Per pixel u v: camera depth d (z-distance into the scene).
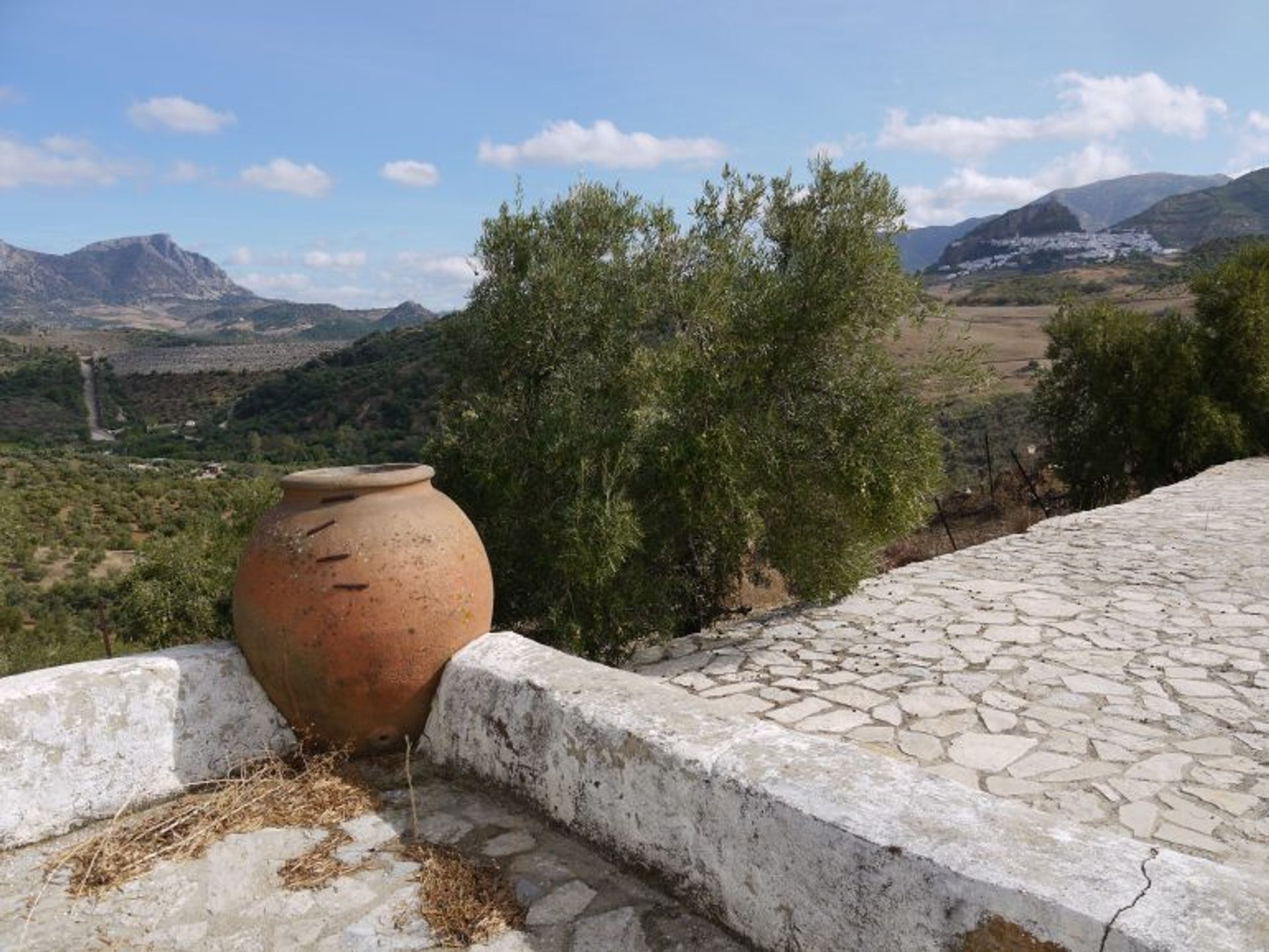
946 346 6.54
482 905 2.58
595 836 2.84
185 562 8.09
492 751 3.26
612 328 6.16
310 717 3.52
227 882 2.77
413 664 3.45
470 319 6.41
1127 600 6.91
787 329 6.21
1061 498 15.37
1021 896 1.74
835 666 5.68
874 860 1.99
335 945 2.44
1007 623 6.43
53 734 3.06
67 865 2.88
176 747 3.34
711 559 7.01
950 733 4.48
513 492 5.93
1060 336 15.24
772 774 2.35
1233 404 14.34
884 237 6.30
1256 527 9.43
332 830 3.07
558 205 6.52
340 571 3.38
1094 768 4.02
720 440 5.77
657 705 2.88
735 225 6.69
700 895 2.48
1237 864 3.16
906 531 6.52
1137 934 1.58
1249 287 13.78
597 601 5.88
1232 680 5.10
